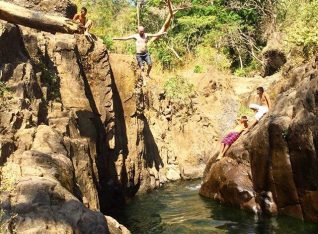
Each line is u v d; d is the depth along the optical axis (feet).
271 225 26.58
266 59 74.90
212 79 59.57
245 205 30.81
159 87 53.93
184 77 60.49
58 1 37.45
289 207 28.14
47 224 15.17
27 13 26.68
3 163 18.84
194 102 56.44
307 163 26.05
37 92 26.20
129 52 59.00
